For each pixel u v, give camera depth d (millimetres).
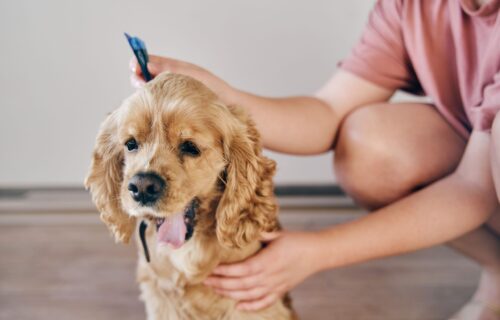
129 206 1025
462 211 1165
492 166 1074
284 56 2266
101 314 1643
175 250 1155
